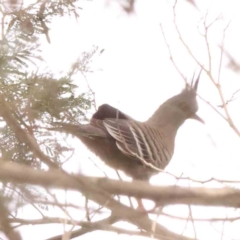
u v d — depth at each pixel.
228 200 7.90
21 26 8.90
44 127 8.61
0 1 8.99
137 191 7.90
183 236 9.02
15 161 8.10
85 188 7.52
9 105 8.05
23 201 7.08
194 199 7.88
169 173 8.18
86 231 9.91
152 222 9.25
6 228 7.50
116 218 9.38
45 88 8.57
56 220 8.68
